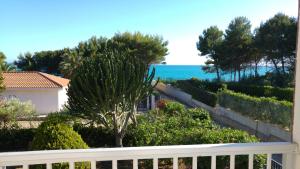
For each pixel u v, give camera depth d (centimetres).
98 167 961
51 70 5034
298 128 282
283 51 3447
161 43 5050
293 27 3353
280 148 287
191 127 1041
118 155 264
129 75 1202
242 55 4172
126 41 4853
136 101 1277
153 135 989
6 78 2934
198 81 3938
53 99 2855
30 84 2823
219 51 4341
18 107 2077
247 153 285
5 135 1420
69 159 259
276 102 1822
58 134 729
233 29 4172
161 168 841
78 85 1213
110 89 1180
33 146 748
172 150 272
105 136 1338
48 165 256
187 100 3381
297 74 279
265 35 3597
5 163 248
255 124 1948
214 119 2348
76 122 1341
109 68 1173
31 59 5044
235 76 4312
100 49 4700
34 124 2012
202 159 711
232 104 2391
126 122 1245
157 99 3344
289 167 290
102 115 1252
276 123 1806
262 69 4025
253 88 3177
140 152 267
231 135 809
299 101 279
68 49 4866
